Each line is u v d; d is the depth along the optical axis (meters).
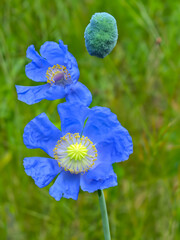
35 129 0.44
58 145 0.45
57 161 0.44
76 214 0.67
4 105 0.70
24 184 0.68
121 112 0.74
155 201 0.67
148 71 0.78
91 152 0.44
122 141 0.43
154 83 0.77
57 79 0.46
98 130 0.44
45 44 0.47
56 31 0.75
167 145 0.68
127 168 0.68
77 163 0.44
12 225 0.67
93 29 0.45
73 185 0.44
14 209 0.67
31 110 0.70
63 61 0.47
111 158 0.43
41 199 0.68
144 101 0.76
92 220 0.67
